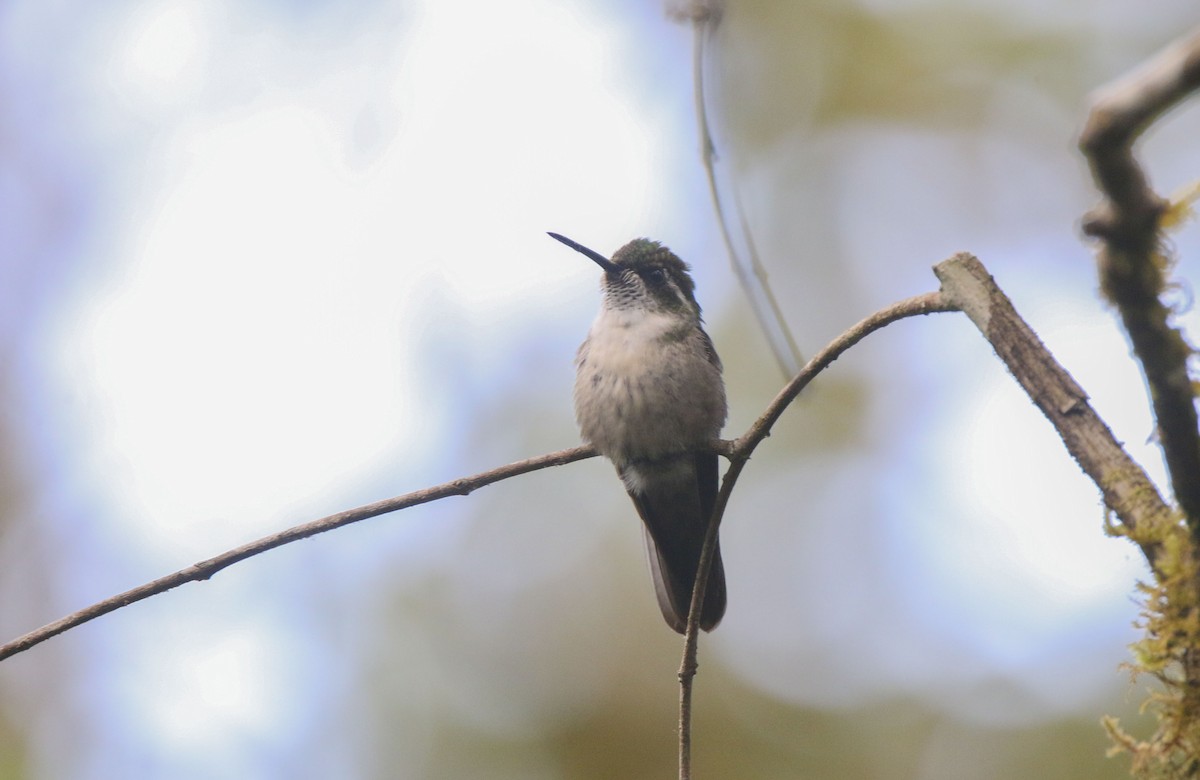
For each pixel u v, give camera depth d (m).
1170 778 3.44
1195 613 3.29
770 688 11.73
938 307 3.97
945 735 11.00
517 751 11.66
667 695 11.84
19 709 12.31
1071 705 10.68
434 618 12.17
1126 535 3.35
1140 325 2.94
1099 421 3.49
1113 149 2.61
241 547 5.15
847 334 4.52
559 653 12.05
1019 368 3.65
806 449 12.93
